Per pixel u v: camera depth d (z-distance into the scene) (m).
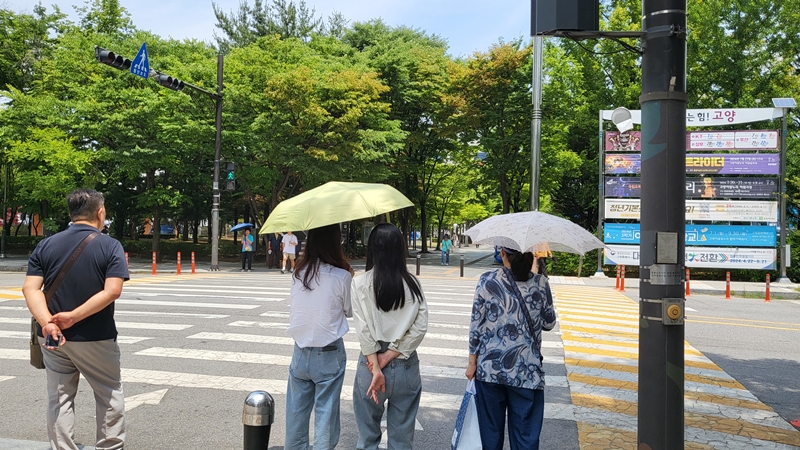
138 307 11.44
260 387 6.19
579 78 29.62
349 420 5.33
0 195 31.97
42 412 5.38
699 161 22.50
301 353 3.72
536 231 3.64
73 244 3.82
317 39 33.50
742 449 4.82
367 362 3.57
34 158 24.61
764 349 9.20
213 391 6.04
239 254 35.50
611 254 22.66
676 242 3.63
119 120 24.39
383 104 26.95
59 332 3.66
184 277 19.30
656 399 3.62
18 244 35.16
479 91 28.98
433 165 38.72
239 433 4.90
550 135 29.23
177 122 24.66
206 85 25.91
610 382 6.82
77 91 25.70
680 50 3.71
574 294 16.50
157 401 5.71
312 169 25.55
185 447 4.59
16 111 25.11
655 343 3.64
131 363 7.12
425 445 4.74
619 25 27.73
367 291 3.50
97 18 34.19
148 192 27.33
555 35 3.94
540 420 3.67
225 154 27.42
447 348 8.29
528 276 3.74
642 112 3.80
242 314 10.68
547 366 7.57
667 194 3.66
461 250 59.69
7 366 6.94
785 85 26.94
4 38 32.69
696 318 12.55
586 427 5.27
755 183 22.08
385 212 3.61
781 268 21.92
